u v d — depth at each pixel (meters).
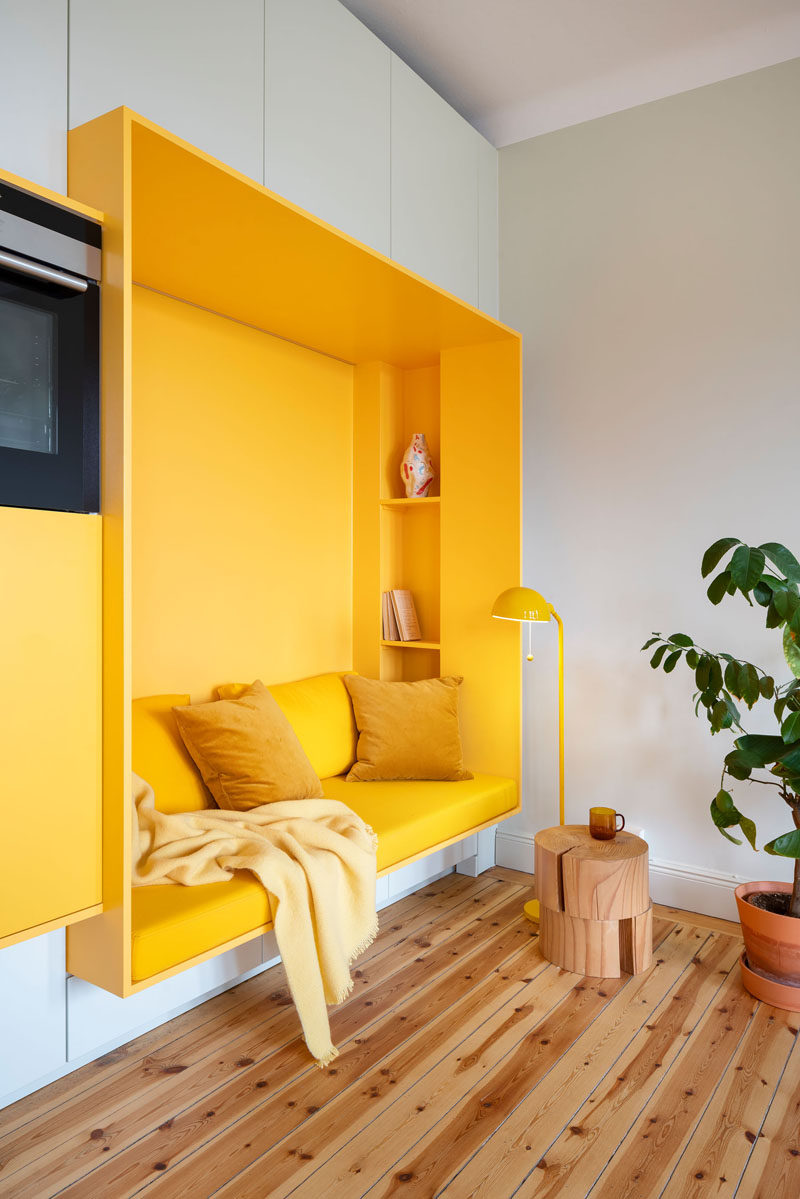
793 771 2.51
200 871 2.26
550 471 3.81
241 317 3.12
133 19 2.16
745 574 2.46
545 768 3.83
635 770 3.59
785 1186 1.84
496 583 3.53
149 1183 1.83
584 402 3.73
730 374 3.37
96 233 1.92
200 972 2.52
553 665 3.80
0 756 1.73
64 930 2.13
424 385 3.86
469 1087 2.19
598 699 3.68
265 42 2.55
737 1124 2.05
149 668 2.80
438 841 2.96
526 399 3.88
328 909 2.31
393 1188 1.82
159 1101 2.12
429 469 3.73
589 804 3.71
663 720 3.52
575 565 3.74
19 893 1.77
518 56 3.45
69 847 1.87
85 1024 2.21
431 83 3.63
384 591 3.76
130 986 1.93
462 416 3.60
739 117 3.35
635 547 3.59
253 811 2.58
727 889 3.34
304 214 2.27
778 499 3.26
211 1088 2.18
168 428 2.88
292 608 3.43
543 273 3.84
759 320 3.30
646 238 3.57
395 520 3.85
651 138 3.55
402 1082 2.21
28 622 1.78
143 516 2.79
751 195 3.32
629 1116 2.07
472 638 3.59
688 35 3.32
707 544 3.42
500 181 3.96
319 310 3.05
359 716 3.42
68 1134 1.99
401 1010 2.58
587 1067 2.28
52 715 1.83
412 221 3.25
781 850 2.48
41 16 1.96
